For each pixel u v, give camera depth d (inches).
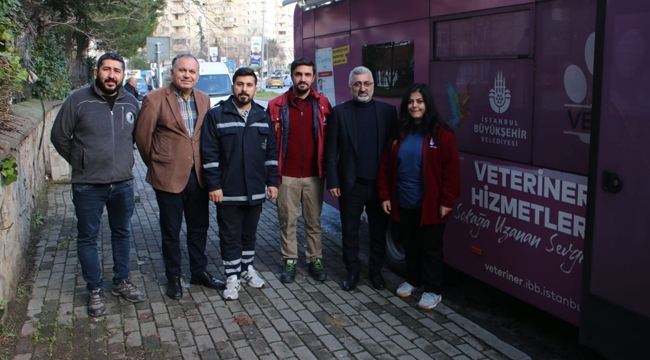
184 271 225.8
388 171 191.9
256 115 193.2
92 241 183.3
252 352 161.6
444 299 206.5
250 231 206.1
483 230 181.5
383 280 207.6
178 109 185.6
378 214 204.1
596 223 136.6
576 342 173.2
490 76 173.3
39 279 215.2
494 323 187.2
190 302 195.3
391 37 223.8
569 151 147.9
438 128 178.5
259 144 193.8
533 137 159.0
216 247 259.0
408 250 198.2
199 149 191.6
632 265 128.3
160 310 188.5
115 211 188.7
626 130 127.8
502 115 169.5
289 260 213.9
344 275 223.0
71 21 482.0
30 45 404.5
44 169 386.6
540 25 154.2
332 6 271.0
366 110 196.4
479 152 180.5
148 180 191.3
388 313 187.5
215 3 422.6
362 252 255.4
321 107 204.2
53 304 191.9
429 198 179.5
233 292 196.9
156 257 244.2
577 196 146.4
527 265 164.6
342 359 157.8
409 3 210.8
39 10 427.5
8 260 186.5
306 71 198.5
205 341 167.6
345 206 201.9
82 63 786.2
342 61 264.5
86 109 173.5
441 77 196.2
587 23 140.4
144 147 187.8
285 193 207.9
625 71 127.3
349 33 256.2
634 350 129.2
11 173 180.2
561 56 148.2
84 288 206.4
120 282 195.0
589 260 139.3
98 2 478.0
